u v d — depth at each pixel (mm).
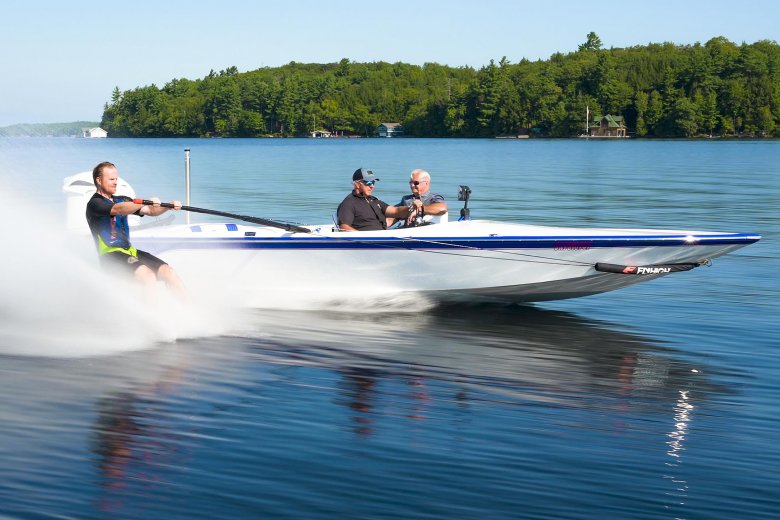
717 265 11953
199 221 16453
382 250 8859
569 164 46719
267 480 4586
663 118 145500
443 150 77562
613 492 4543
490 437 5273
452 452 5020
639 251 8695
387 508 4301
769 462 4992
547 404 5977
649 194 24266
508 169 40531
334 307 9117
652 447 5191
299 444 5082
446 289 9016
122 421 5379
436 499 4406
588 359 7219
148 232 8875
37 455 4824
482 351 7414
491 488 4551
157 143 116938
